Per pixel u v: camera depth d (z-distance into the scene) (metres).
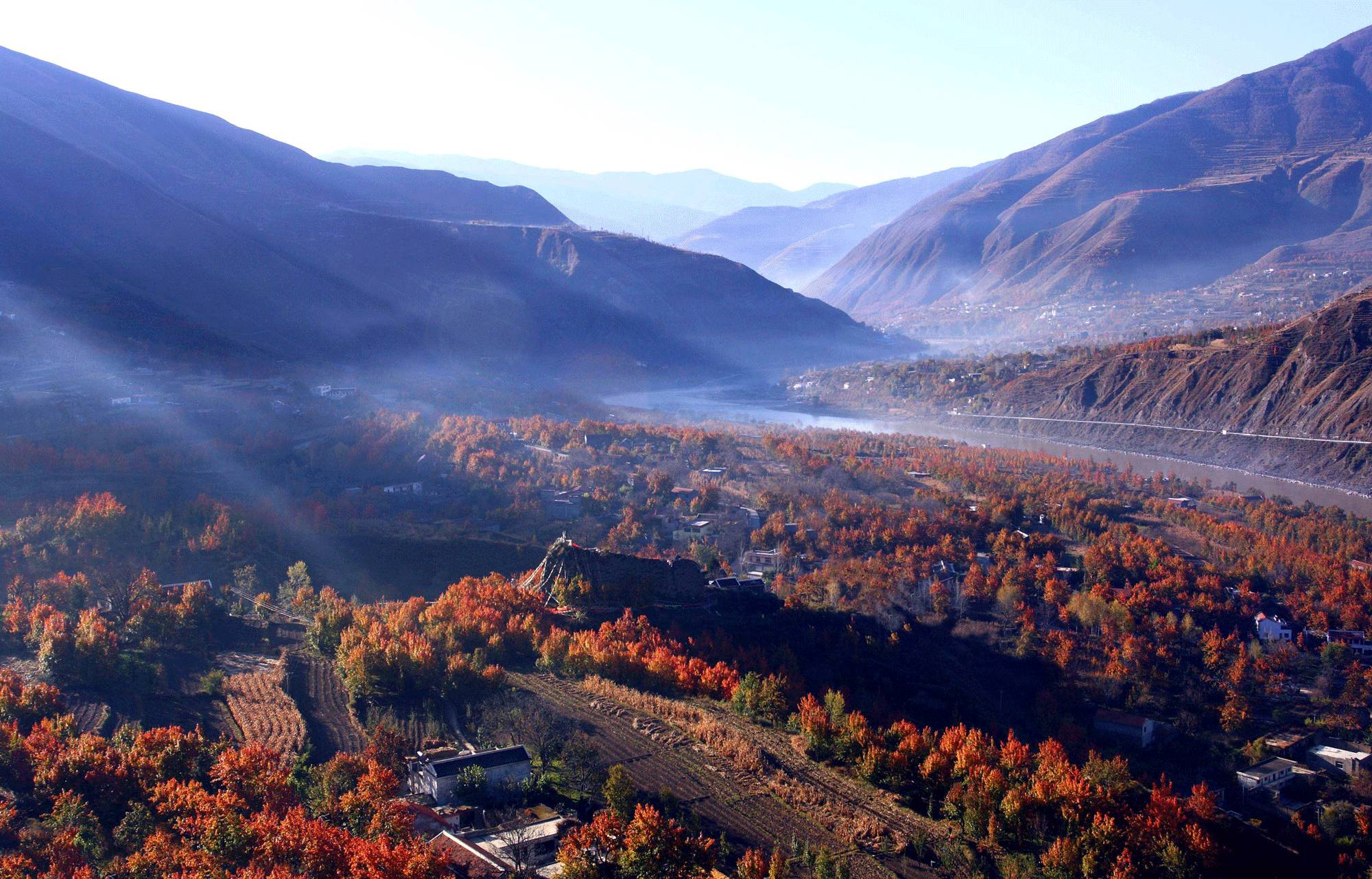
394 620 177.00
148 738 119.88
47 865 98.50
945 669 192.12
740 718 152.25
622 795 116.94
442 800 118.25
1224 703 182.88
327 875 95.25
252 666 165.00
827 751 141.38
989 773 128.38
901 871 112.88
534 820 112.44
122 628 173.25
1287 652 198.00
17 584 195.88
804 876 109.25
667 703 152.00
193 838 104.19
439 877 93.44
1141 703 183.38
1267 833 139.88
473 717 142.25
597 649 166.75
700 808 122.19
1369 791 154.25
